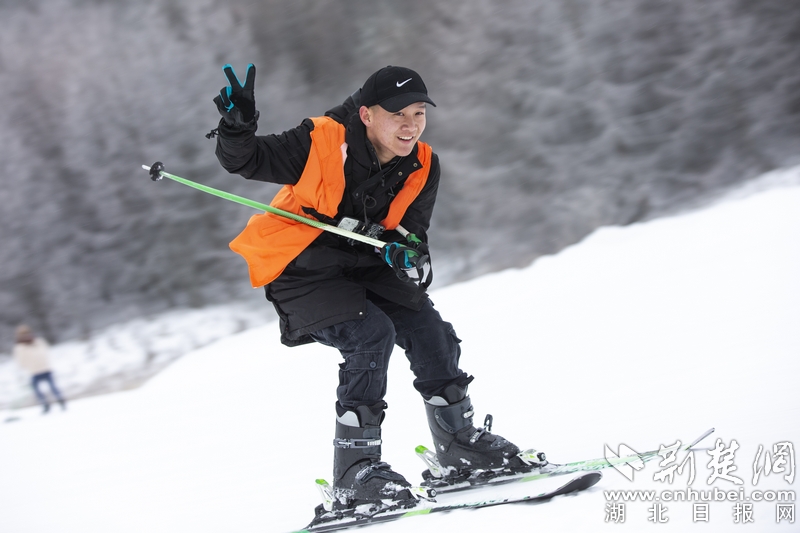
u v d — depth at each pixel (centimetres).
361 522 252
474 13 1825
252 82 229
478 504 244
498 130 1758
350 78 1795
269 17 1812
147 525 317
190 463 434
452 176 1692
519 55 1814
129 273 1688
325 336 267
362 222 262
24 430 695
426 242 285
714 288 643
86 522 341
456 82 1789
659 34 1831
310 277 263
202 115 1764
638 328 568
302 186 252
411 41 1805
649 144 1762
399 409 461
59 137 1772
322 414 512
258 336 934
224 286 1656
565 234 1627
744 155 1731
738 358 413
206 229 1708
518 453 273
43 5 1850
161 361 1488
